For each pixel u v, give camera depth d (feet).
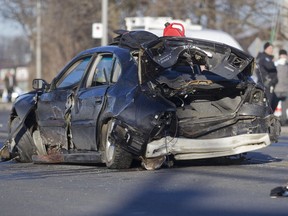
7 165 74.33
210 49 65.41
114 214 47.03
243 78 67.82
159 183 58.70
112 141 64.49
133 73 65.57
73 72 73.05
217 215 46.19
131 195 53.62
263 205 48.98
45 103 74.18
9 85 324.60
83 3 245.86
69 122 70.95
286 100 138.21
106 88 67.00
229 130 67.36
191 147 65.41
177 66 66.80
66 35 250.16
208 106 67.15
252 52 173.47
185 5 234.58
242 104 67.36
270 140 68.90
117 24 236.43
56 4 252.42
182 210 47.93
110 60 68.90
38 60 253.65
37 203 51.39
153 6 232.94
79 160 69.51
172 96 64.75
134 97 63.77
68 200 52.16
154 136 63.21
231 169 66.90
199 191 54.80
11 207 50.24
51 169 69.46
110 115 64.49
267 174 63.31
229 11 241.14
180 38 64.75
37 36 253.24
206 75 66.54
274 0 236.43
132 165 68.74
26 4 279.28
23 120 75.00
